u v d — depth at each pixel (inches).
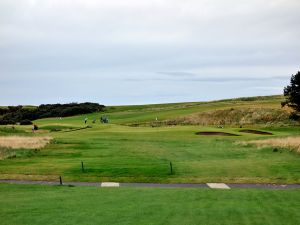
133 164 1445.6
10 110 6973.4
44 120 5689.0
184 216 673.0
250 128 3469.5
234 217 672.4
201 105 5802.2
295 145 1892.2
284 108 4224.9
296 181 1170.6
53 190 973.8
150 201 810.8
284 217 680.4
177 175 1264.8
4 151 1803.6
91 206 750.5
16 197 858.1
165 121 4313.5
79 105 7135.8
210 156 1736.0
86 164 1443.2
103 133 2864.2
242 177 1230.9
